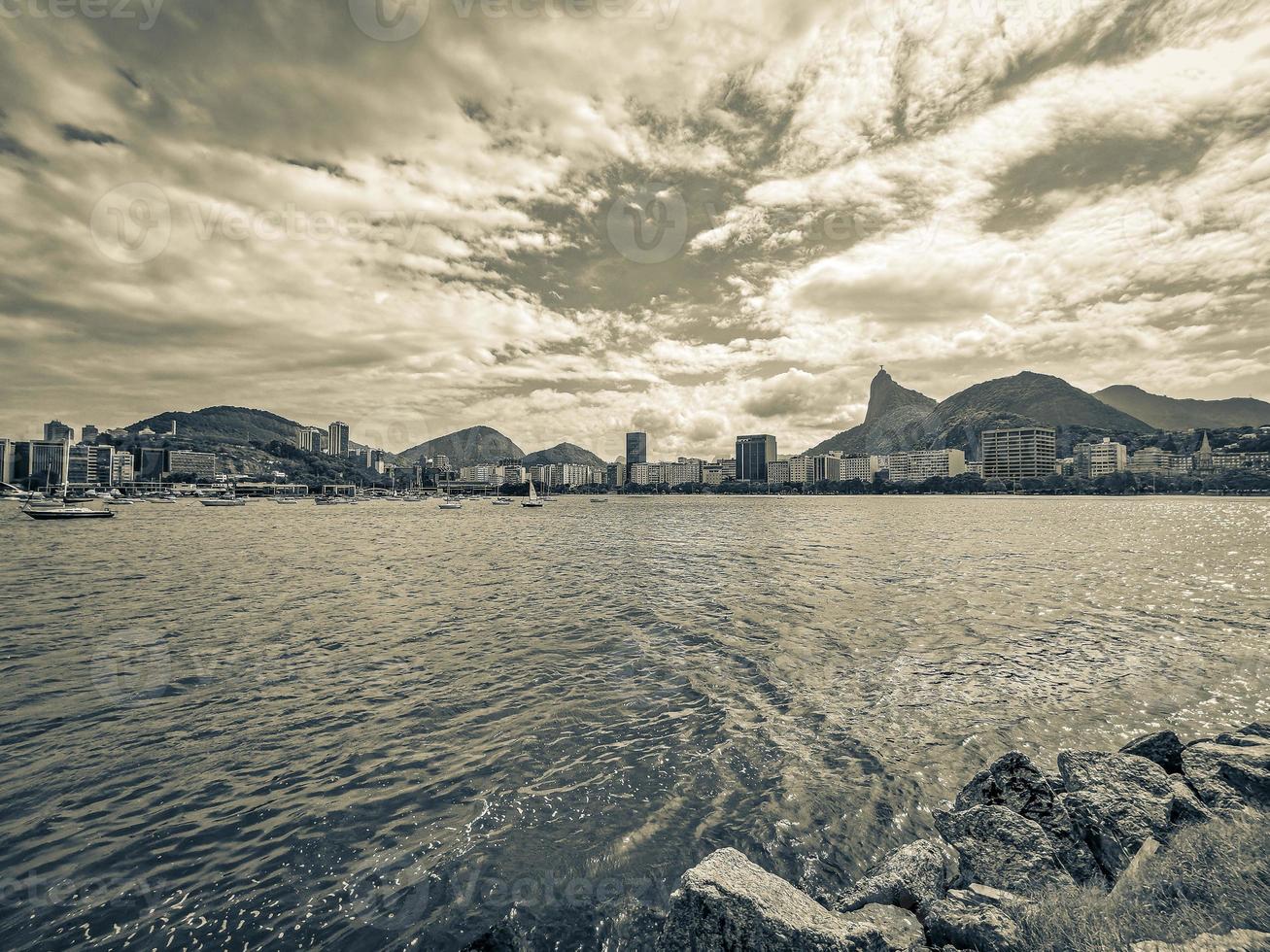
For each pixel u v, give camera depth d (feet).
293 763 40.63
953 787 36.91
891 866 27.25
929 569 135.33
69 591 111.04
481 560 162.40
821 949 20.08
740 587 111.65
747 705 50.21
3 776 38.99
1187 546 188.44
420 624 81.71
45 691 54.90
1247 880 20.44
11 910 26.78
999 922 21.57
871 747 42.37
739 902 21.49
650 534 260.01
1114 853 26.07
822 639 71.92
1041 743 43.19
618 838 31.89
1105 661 63.00
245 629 78.74
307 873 29.30
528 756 41.24
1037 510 508.53
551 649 68.03
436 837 32.14
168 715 48.98
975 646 68.80
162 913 26.66
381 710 49.70
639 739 43.75
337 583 120.37
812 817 33.68
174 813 34.60
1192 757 31.76
